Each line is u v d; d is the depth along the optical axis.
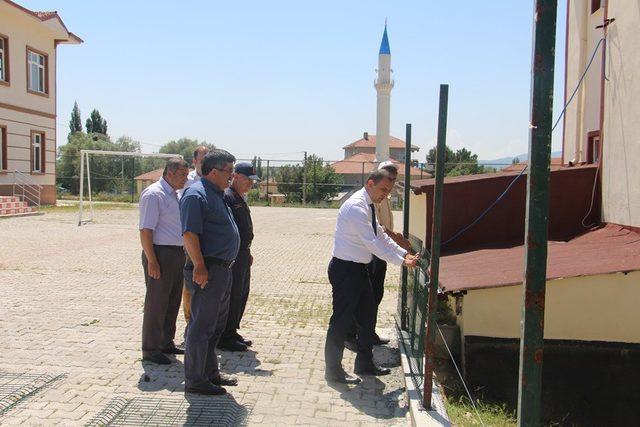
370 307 5.34
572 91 9.89
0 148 25.39
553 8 2.47
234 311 6.06
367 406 4.66
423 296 4.79
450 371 5.69
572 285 5.39
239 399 4.74
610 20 7.84
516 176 8.27
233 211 5.99
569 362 5.42
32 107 27.33
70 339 6.25
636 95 7.02
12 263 11.30
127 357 5.68
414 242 6.06
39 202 26.31
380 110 45.44
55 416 4.26
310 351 6.10
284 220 24.56
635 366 5.34
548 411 5.41
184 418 4.29
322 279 10.57
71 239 15.55
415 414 4.13
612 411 5.36
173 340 5.86
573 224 8.21
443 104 4.05
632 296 5.33
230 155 4.87
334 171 40.62
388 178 5.11
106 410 4.38
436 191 4.10
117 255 12.74
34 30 27.28
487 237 8.27
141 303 8.05
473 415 4.80
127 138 53.75
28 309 7.56
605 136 7.96
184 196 4.71
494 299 5.45
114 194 39.41
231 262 4.88
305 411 4.53
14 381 4.93
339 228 5.23
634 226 7.04
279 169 39.41
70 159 45.84
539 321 2.54
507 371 5.41
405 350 5.69
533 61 2.52
